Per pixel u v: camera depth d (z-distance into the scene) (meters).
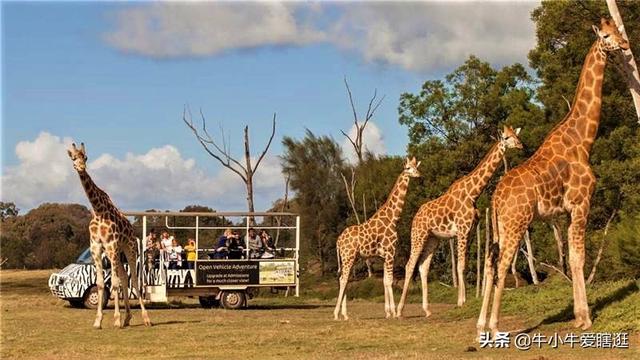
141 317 21.31
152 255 24.98
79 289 24.52
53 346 15.55
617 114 28.41
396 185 20.50
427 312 19.75
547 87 31.02
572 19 29.08
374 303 28.27
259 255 25.84
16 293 33.59
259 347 15.04
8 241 60.44
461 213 19.36
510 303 17.30
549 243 29.55
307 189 44.69
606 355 12.79
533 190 14.20
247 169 41.44
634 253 19.20
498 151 19.20
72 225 67.75
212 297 26.22
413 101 37.78
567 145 14.71
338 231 44.41
